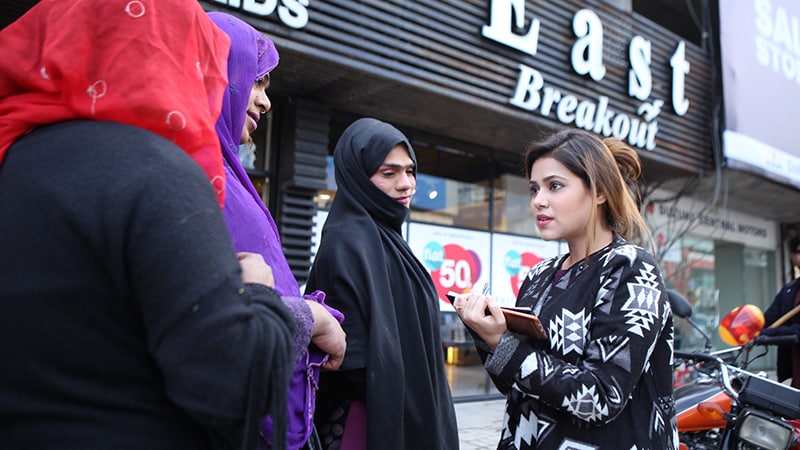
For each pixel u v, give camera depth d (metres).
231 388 0.69
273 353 0.75
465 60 4.83
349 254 1.61
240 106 1.36
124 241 0.69
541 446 1.36
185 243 0.70
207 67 0.93
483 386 6.30
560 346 1.37
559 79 5.57
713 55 7.14
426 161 6.00
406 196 1.83
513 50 5.17
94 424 0.68
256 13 3.67
